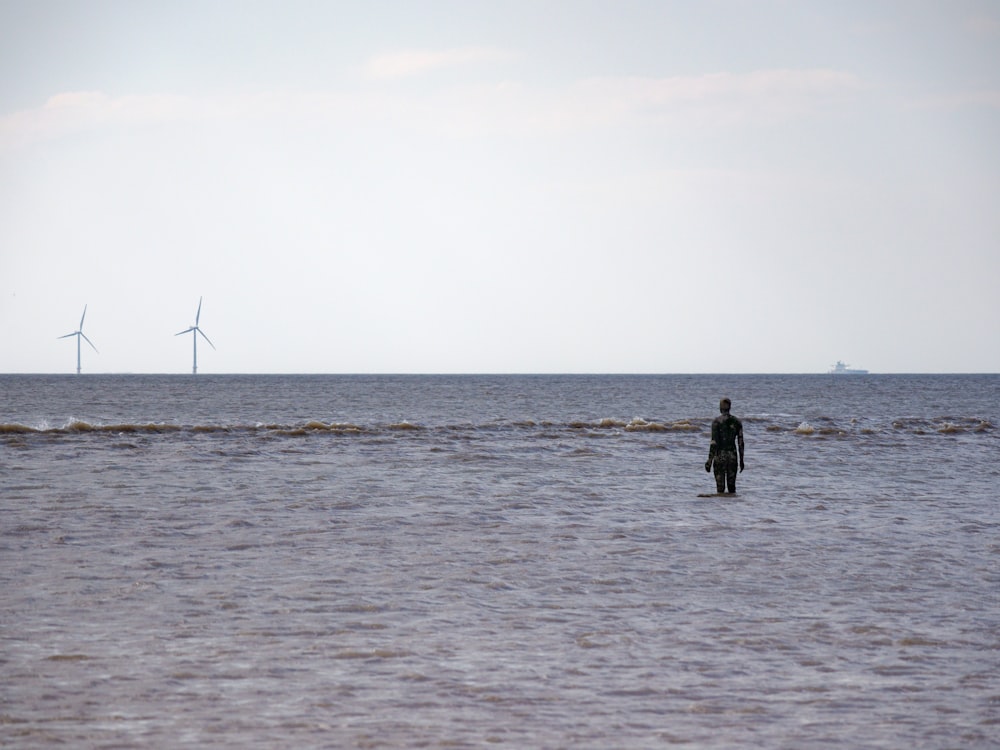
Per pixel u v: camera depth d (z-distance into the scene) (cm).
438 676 2581
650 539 4762
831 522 5350
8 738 2098
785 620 3200
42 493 6078
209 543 4491
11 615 3148
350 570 3941
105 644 2836
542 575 3897
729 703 2389
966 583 3781
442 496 6266
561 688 2491
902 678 2597
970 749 2097
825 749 2092
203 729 2172
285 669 2627
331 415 18475
